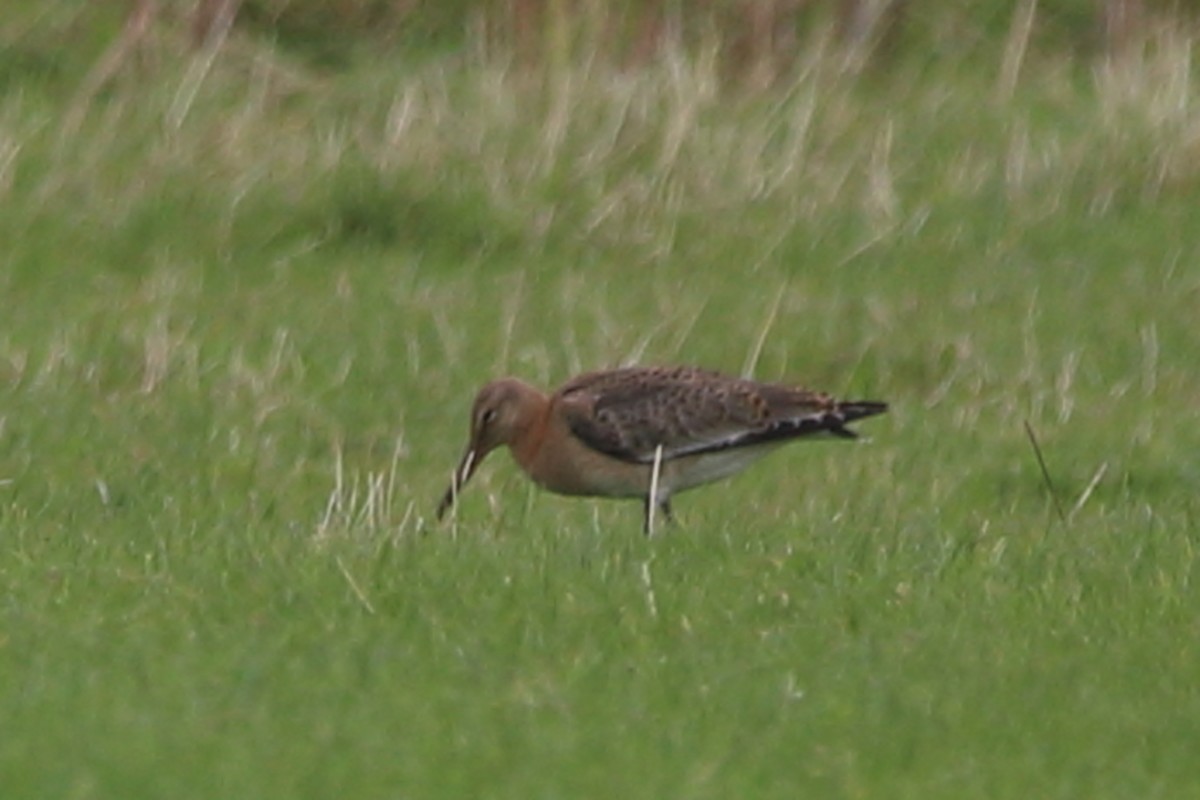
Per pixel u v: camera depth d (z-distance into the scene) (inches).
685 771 415.8
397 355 738.8
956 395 724.7
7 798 396.8
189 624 487.2
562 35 925.8
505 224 824.3
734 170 852.6
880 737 434.3
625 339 749.3
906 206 851.4
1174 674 471.2
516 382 603.5
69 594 504.7
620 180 848.3
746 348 748.6
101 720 432.5
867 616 502.9
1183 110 889.5
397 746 424.5
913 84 941.2
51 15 951.0
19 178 839.1
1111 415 708.0
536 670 465.4
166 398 698.8
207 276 791.1
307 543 548.4
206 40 932.6
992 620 502.0
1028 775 419.5
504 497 636.1
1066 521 600.7
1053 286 800.9
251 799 399.5
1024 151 874.8
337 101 898.7
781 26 954.7
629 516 619.5
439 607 500.1
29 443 658.2
